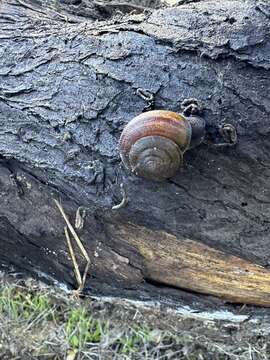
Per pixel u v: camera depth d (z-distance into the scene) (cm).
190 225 32
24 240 36
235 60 30
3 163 34
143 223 33
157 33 32
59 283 39
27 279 41
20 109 33
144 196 32
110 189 32
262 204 31
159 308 38
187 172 31
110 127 31
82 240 35
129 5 41
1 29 36
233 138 30
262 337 39
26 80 33
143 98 31
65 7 40
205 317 38
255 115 30
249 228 32
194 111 30
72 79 33
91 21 37
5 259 39
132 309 40
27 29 35
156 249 34
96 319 41
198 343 40
